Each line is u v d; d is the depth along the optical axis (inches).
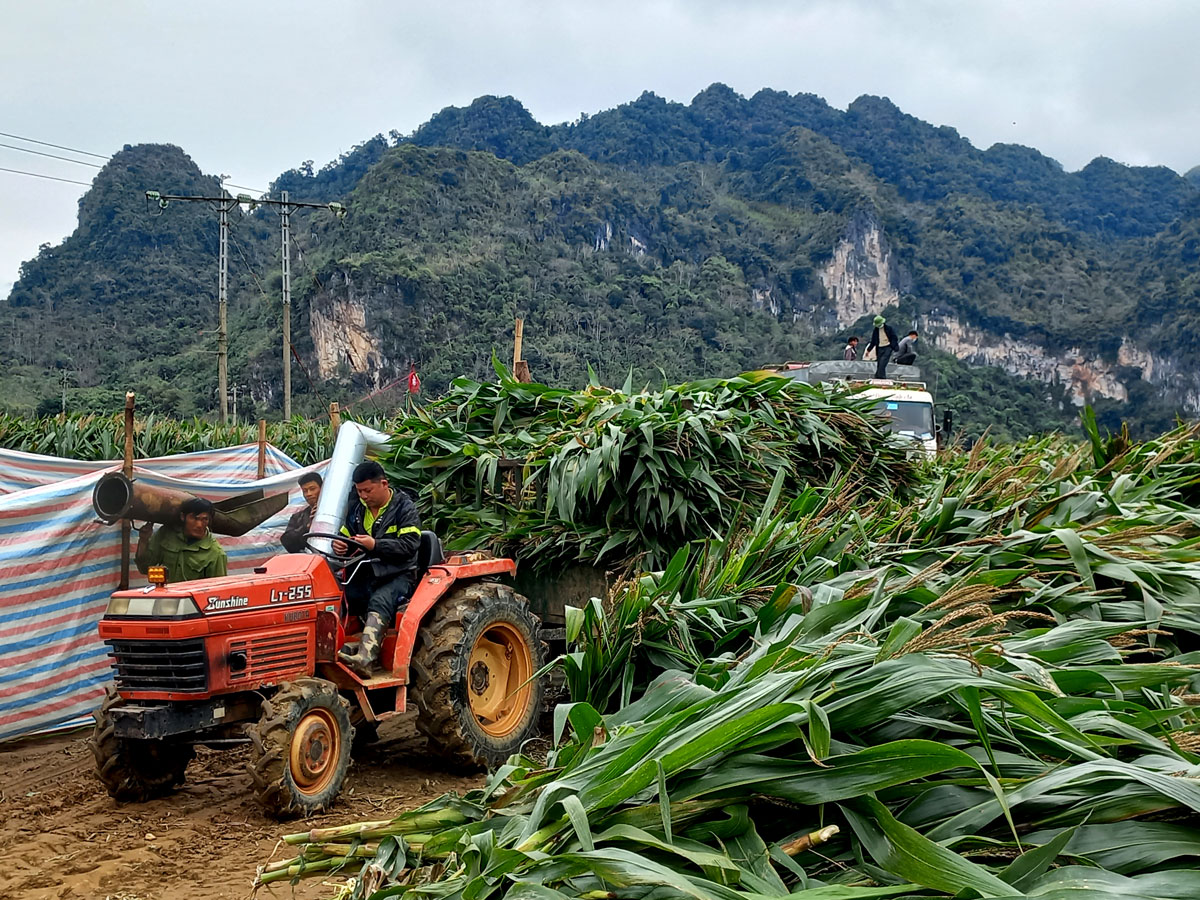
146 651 194.5
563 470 254.7
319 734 199.6
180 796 212.8
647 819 103.0
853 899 87.0
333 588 219.9
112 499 262.5
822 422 296.7
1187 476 277.9
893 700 104.8
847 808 99.3
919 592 159.9
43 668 267.4
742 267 5428.2
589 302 3941.9
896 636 115.8
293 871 125.3
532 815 108.6
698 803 103.5
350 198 4291.3
